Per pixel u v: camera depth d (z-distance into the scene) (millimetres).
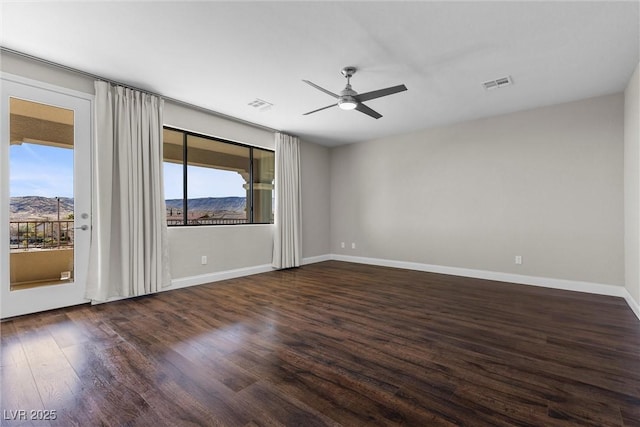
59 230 3127
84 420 1494
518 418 1506
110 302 3410
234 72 3229
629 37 2547
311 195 6324
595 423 1465
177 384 1805
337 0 2133
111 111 3373
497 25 2412
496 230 4629
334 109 4316
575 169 4000
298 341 2416
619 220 3715
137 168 3582
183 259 4176
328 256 6727
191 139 4406
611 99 3770
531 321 2857
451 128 5078
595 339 2441
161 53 2854
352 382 1834
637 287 3039
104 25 2416
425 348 2293
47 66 3045
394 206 5789
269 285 4289
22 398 1666
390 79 3383
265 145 5316
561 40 2607
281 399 1663
